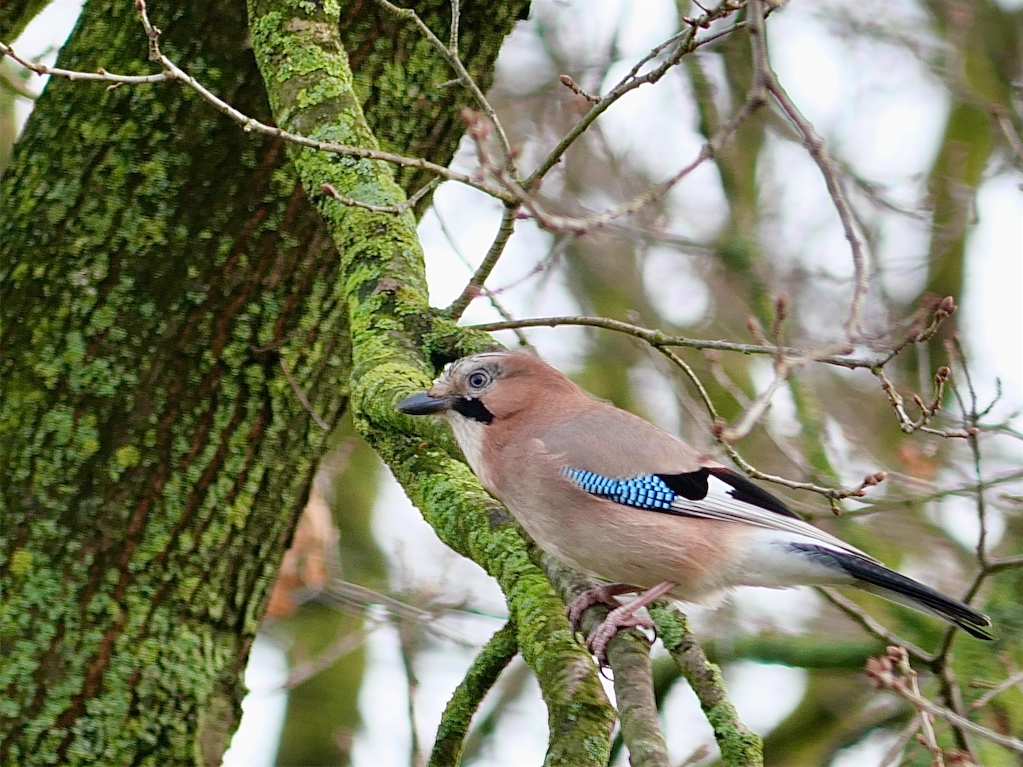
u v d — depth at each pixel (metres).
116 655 9.32
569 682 6.49
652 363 14.62
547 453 8.16
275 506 9.92
